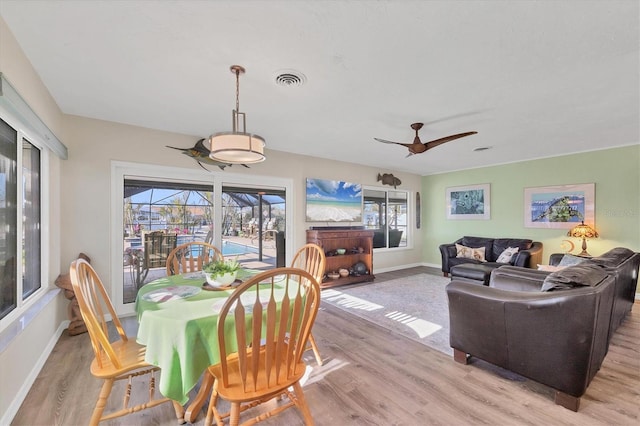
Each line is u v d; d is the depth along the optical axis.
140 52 1.96
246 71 2.21
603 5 1.50
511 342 2.05
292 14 1.58
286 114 3.11
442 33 1.75
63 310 2.98
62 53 1.96
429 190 7.12
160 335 1.48
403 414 1.77
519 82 2.36
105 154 3.33
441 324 3.24
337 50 1.93
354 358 2.47
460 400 1.90
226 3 1.50
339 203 5.58
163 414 1.78
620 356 2.49
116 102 2.81
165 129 3.67
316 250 2.60
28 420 1.70
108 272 3.33
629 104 2.79
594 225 4.59
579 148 4.54
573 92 2.54
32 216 2.51
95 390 2.00
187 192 3.92
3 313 1.90
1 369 1.62
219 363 1.51
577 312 1.76
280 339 1.42
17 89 1.84
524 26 1.68
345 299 4.23
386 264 6.47
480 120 3.26
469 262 5.32
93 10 1.55
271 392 1.36
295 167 4.98
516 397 1.94
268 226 4.68
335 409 1.82
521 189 5.47
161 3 1.50
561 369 1.83
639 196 4.20
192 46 1.89
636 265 3.53
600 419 1.72
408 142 4.21
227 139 1.97
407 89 2.50
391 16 1.60
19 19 1.61
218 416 1.53
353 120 3.28
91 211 3.24
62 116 3.07
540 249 4.90
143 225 3.62
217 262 2.16
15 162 2.08
